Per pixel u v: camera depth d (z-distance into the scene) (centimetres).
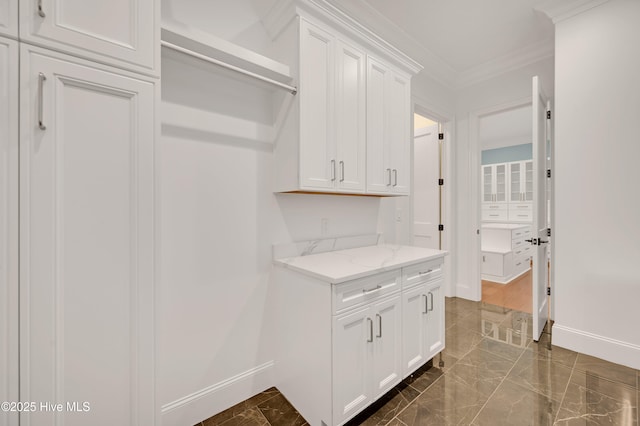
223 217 160
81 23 87
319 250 202
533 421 146
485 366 198
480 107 324
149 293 100
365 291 146
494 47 276
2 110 76
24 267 79
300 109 156
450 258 338
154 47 101
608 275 201
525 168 574
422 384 178
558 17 218
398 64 215
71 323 86
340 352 135
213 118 156
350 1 215
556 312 225
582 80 209
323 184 167
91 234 89
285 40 167
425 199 356
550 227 272
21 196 79
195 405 149
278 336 176
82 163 88
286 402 166
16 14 78
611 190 199
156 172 101
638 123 188
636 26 188
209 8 155
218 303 158
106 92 92
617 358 196
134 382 97
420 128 360
